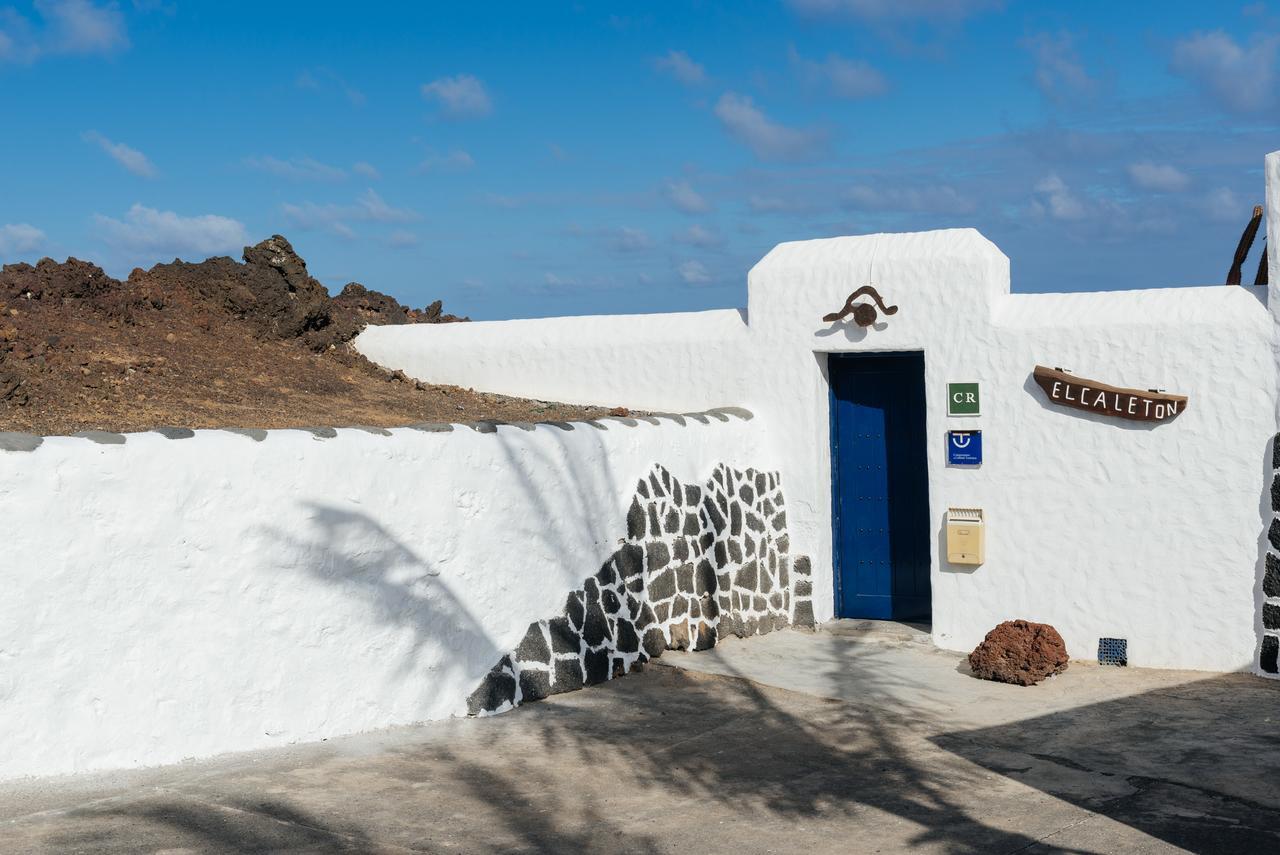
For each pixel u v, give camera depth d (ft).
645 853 20.84
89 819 20.38
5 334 39.99
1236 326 35.76
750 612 41.09
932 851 21.13
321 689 26.76
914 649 40.01
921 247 40.91
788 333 43.09
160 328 48.24
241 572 25.22
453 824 21.75
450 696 29.43
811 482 42.93
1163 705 32.68
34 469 22.08
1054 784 25.45
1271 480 35.40
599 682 33.68
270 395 43.68
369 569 27.68
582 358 48.34
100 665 23.09
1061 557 38.42
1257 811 23.65
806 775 25.96
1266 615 35.47
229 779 23.30
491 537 30.71
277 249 53.57
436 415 45.34
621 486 35.58
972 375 39.70
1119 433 37.47
